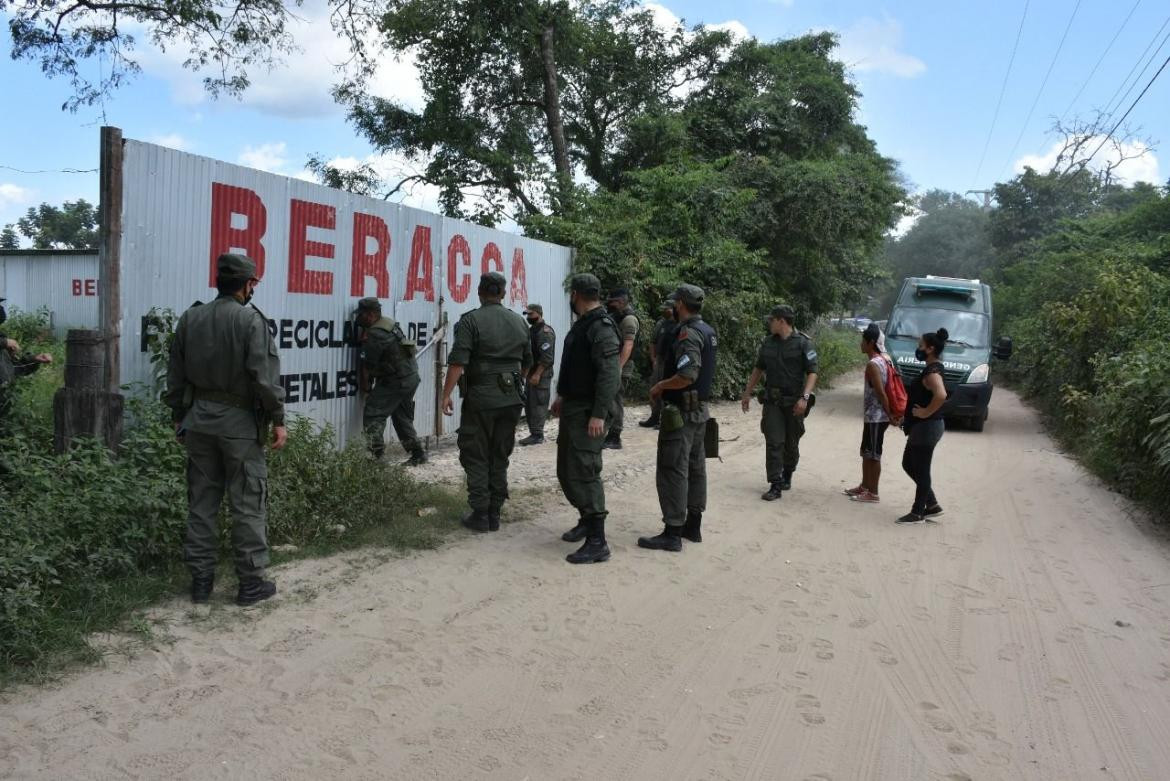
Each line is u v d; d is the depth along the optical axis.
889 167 26.20
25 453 4.99
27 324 19.02
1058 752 3.34
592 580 5.20
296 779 2.91
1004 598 5.21
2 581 3.74
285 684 3.60
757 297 15.98
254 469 4.42
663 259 15.48
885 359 7.59
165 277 6.02
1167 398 7.64
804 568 5.69
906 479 8.98
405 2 17.84
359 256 8.07
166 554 4.82
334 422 7.82
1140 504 7.89
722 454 10.18
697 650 4.21
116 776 2.85
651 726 3.42
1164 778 3.18
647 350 14.27
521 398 6.16
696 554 5.89
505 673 3.84
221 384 4.32
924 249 63.50
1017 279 29.47
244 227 6.70
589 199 15.67
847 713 3.61
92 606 4.09
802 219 19.42
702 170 17.41
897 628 4.63
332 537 5.59
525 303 11.73
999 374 24.75
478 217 19.11
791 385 7.72
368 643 4.07
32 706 3.26
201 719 3.27
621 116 22.66
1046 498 8.23
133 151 5.71
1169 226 23.09
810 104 22.30
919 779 3.10
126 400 5.68
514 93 20.67
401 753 3.12
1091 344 12.88
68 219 36.19
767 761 3.19
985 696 3.82
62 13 11.95
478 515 6.13
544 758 3.14
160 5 12.29
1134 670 4.18
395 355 7.86
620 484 8.02
